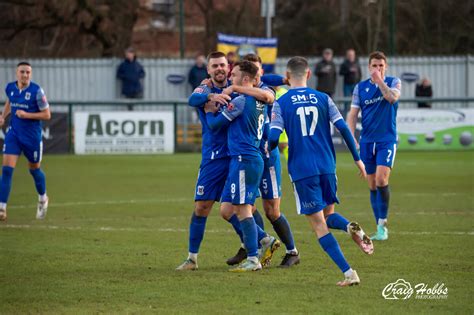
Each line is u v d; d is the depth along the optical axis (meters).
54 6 122.25
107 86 108.81
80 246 37.97
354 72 102.50
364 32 140.25
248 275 31.06
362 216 48.06
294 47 143.12
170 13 147.62
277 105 29.91
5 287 29.12
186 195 59.22
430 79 110.44
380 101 41.38
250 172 31.52
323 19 141.75
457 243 37.97
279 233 33.06
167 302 26.70
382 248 36.78
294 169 29.42
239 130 31.58
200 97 31.84
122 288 28.83
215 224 45.16
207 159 32.59
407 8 137.25
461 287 28.59
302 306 26.03
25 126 47.09
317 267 32.62
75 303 26.70
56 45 135.75
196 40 161.38
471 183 65.06
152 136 92.75
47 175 72.88
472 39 134.88
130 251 36.62
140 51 160.75
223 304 26.36
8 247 37.66
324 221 29.34
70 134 92.00
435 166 78.12
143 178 70.38
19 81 47.28
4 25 124.88
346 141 30.03
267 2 104.50
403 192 59.59
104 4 127.69
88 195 59.22
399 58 110.44
